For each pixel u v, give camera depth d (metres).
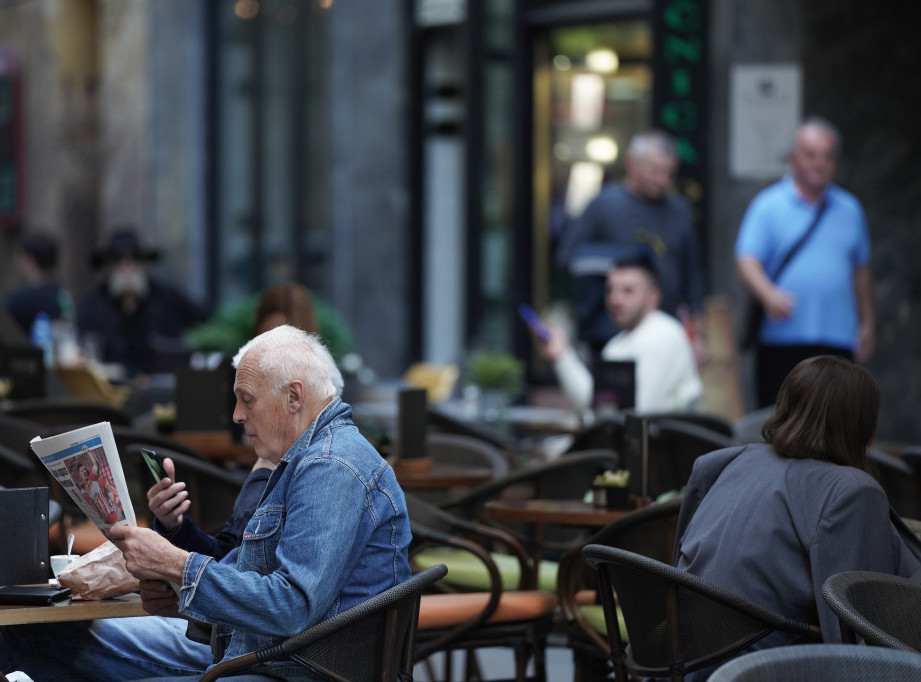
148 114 33.75
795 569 7.78
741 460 8.27
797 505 7.81
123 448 12.20
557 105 26.12
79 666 8.77
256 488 8.50
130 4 34.09
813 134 17.14
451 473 12.76
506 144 26.70
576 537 12.50
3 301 23.78
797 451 7.99
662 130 20.52
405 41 28.05
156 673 8.77
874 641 6.30
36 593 7.67
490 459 13.84
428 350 28.16
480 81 27.05
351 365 18.81
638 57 24.95
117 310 24.45
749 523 7.91
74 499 7.28
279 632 7.07
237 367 7.69
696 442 12.84
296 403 7.55
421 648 9.67
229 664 7.20
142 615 7.86
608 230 19.39
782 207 17.47
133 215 34.31
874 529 7.64
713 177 20.38
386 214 28.28
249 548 7.38
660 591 7.84
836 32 18.61
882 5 18.59
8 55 37.72
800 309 17.41
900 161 18.69
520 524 12.44
